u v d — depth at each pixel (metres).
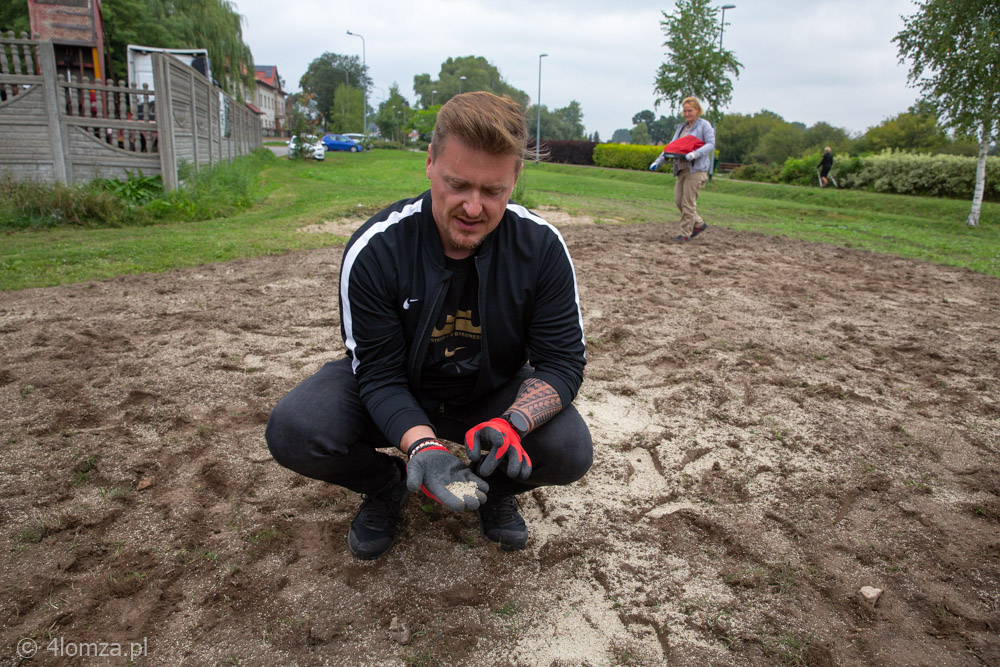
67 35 12.78
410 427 1.71
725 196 19.47
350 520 2.24
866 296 5.67
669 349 4.03
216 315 4.34
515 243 1.78
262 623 1.79
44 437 2.70
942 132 14.74
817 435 2.99
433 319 1.78
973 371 3.86
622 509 2.38
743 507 2.41
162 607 1.83
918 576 2.06
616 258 6.81
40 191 7.83
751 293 5.54
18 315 4.20
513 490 2.03
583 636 1.79
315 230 7.93
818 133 63.19
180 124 10.15
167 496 2.33
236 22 28.16
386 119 67.50
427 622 1.81
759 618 1.87
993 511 2.40
